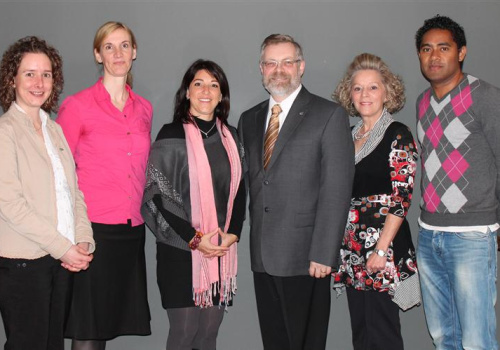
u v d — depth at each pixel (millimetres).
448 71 2479
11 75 2217
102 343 2797
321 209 2484
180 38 3104
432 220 2564
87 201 2562
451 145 2475
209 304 2582
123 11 3080
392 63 3135
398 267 2572
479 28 3137
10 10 3068
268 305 2695
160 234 2557
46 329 2238
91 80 3096
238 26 3105
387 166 2543
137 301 2715
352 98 2705
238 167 2650
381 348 2664
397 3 3117
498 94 2367
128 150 2598
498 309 3205
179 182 2562
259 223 2602
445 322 2652
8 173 2119
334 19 3117
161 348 3199
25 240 2178
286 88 2570
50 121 2357
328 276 2613
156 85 3117
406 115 3170
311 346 2602
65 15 3072
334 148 2500
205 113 2617
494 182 2443
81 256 2229
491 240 2467
